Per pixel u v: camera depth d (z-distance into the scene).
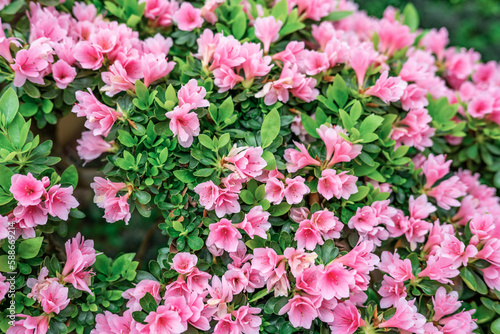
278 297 0.94
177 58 1.04
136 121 0.96
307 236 0.94
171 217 0.95
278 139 0.97
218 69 0.99
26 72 0.95
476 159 1.15
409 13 1.31
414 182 1.06
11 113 0.93
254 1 1.19
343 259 0.92
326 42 1.10
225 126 0.98
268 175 0.96
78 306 0.94
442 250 0.96
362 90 1.04
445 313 0.95
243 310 0.91
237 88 1.01
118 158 0.94
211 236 0.92
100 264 0.97
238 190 0.93
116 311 0.94
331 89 1.02
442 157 1.05
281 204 0.96
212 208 0.95
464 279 0.97
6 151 0.90
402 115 1.07
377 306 0.99
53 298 0.90
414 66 1.08
